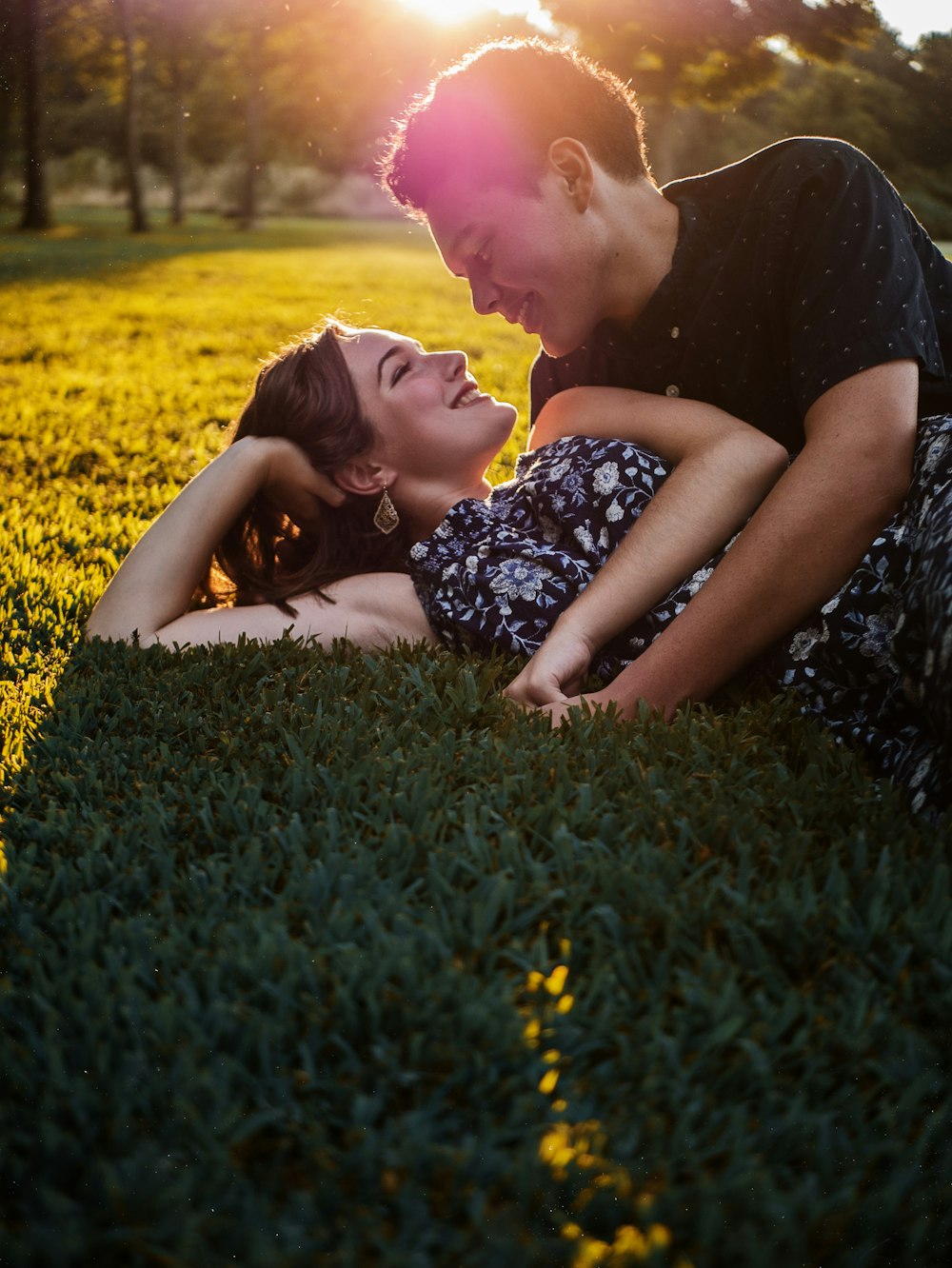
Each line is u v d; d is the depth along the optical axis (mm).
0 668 2695
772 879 1474
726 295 2553
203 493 2662
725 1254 1006
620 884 1409
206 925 1353
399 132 2627
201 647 2373
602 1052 1201
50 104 47562
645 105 28203
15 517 4625
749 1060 1149
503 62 2541
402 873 1466
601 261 2619
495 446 2807
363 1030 1200
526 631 2496
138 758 1886
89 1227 1017
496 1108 1125
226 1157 1051
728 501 2439
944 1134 1137
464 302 16109
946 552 1751
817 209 2400
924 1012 1239
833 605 2180
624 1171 1043
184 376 9422
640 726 1993
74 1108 1107
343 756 1829
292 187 57219
